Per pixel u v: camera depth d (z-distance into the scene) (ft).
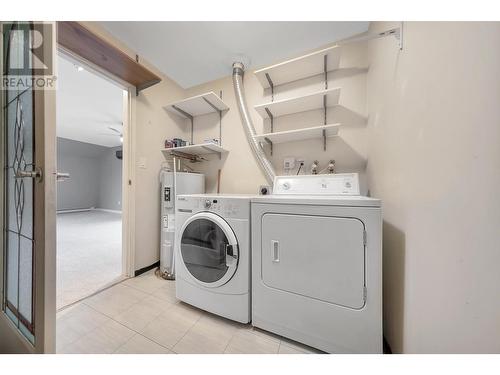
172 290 5.49
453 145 2.02
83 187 23.59
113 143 21.39
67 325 4.05
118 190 23.40
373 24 4.92
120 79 5.82
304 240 3.52
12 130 3.27
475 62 1.76
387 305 3.69
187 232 4.73
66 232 12.53
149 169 6.77
